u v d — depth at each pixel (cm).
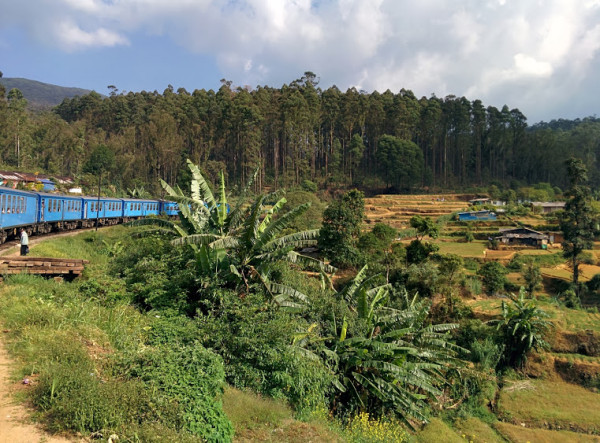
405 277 3161
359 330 1638
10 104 7575
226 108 8012
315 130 9575
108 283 1630
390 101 9744
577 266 3634
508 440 2064
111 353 1010
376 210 7000
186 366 1011
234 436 949
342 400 1557
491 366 2608
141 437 698
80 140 7862
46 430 662
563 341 2733
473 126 10250
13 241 2280
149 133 7950
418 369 1605
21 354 860
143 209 4422
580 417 2222
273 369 1258
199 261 1543
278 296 1491
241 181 8025
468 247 4662
